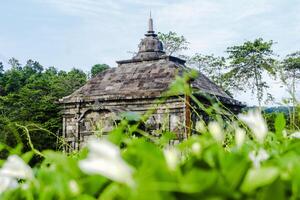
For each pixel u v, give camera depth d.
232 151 2.08
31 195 1.68
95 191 1.60
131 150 1.58
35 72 142.25
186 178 1.31
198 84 41.03
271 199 1.37
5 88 120.75
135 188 1.30
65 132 40.72
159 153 1.50
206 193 1.31
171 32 75.88
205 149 1.61
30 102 65.00
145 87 40.06
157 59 42.84
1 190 1.75
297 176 1.44
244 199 1.37
